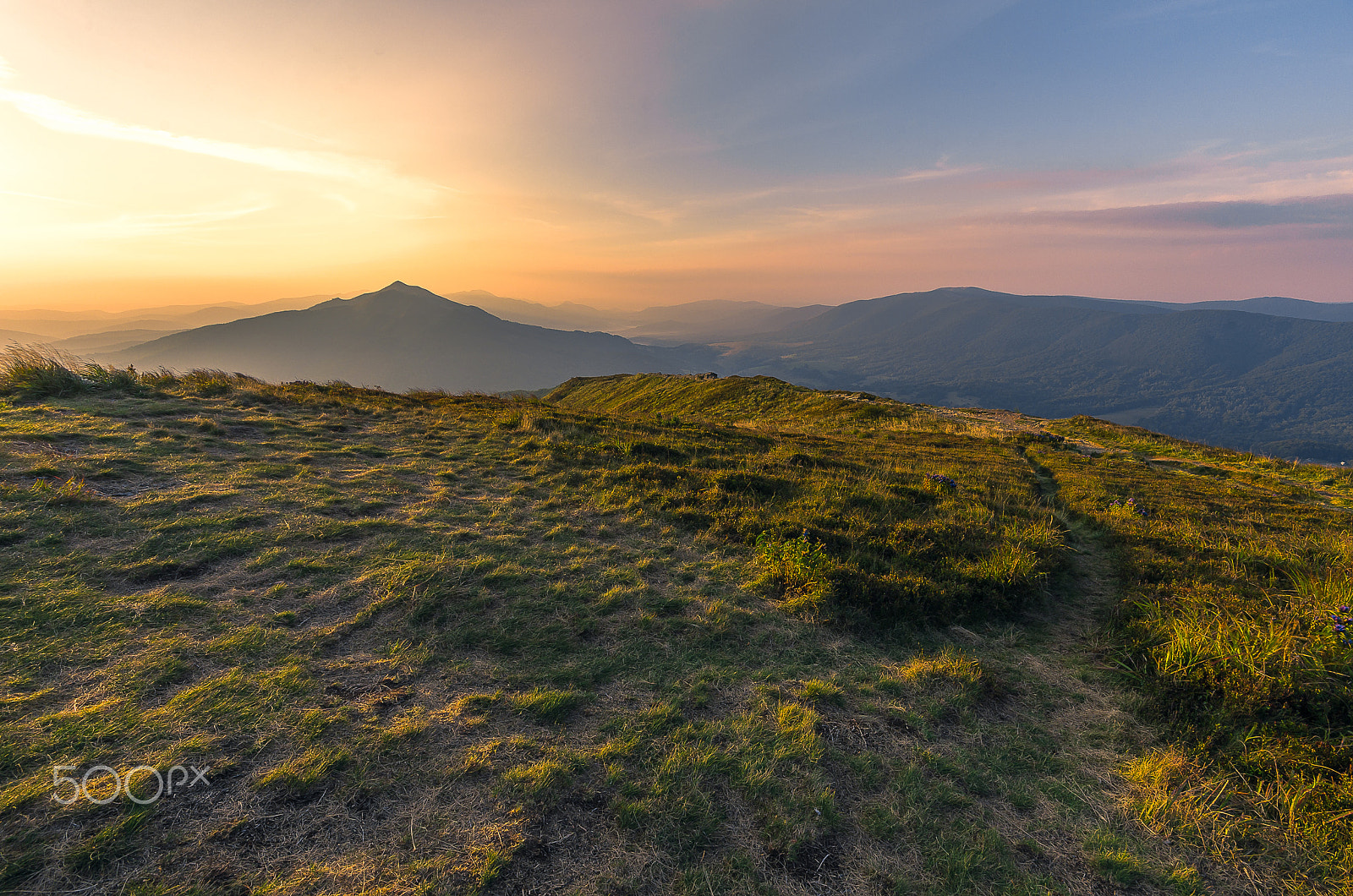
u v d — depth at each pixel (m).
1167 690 5.34
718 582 6.91
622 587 6.36
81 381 12.35
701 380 57.06
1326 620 6.20
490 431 13.60
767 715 4.41
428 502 8.34
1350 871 3.32
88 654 4.00
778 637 5.77
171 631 4.43
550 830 3.10
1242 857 3.48
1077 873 3.28
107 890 2.47
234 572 5.57
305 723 3.62
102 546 5.63
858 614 6.46
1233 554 9.77
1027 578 7.90
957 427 30.77
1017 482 16.22
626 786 3.46
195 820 2.86
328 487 8.28
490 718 3.98
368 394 18.19
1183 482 18.84
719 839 3.18
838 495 11.16
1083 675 5.94
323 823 2.95
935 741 4.41
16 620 4.24
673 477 10.98
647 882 2.88
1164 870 3.36
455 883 2.72
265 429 11.48
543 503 8.96
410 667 4.48
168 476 7.88
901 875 3.11
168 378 14.75
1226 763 4.35
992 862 3.28
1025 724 4.90
